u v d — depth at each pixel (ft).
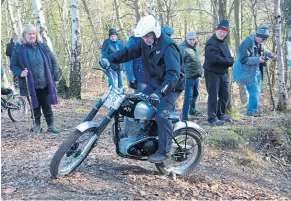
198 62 26.66
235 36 50.80
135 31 15.96
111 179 16.74
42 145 21.83
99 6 91.40
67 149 15.57
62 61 80.48
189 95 26.86
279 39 31.27
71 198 14.39
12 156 19.65
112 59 16.87
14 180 16.12
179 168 18.20
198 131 18.11
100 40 88.17
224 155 22.16
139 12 53.47
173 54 15.94
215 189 17.62
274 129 25.58
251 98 29.25
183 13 72.23
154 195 15.71
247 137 24.93
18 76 23.03
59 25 90.94
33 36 22.76
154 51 16.17
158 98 15.23
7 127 27.32
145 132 16.76
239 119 28.40
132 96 16.28
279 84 31.83
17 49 23.03
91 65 84.69
